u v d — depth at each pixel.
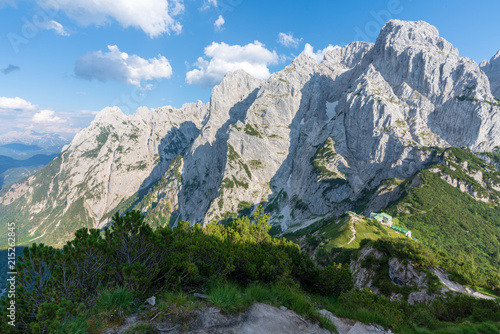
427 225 151.88
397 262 53.22
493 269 120.06
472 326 17.70
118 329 6.70
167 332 6.89
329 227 140.38
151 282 9.25
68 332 6.27
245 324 8.23
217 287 9.95
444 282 45.09
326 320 10.66
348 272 24.64
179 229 15.73
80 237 9.41
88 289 8.56
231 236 21.86
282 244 25.86
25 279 7.39
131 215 10.05
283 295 11.52
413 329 14.79
